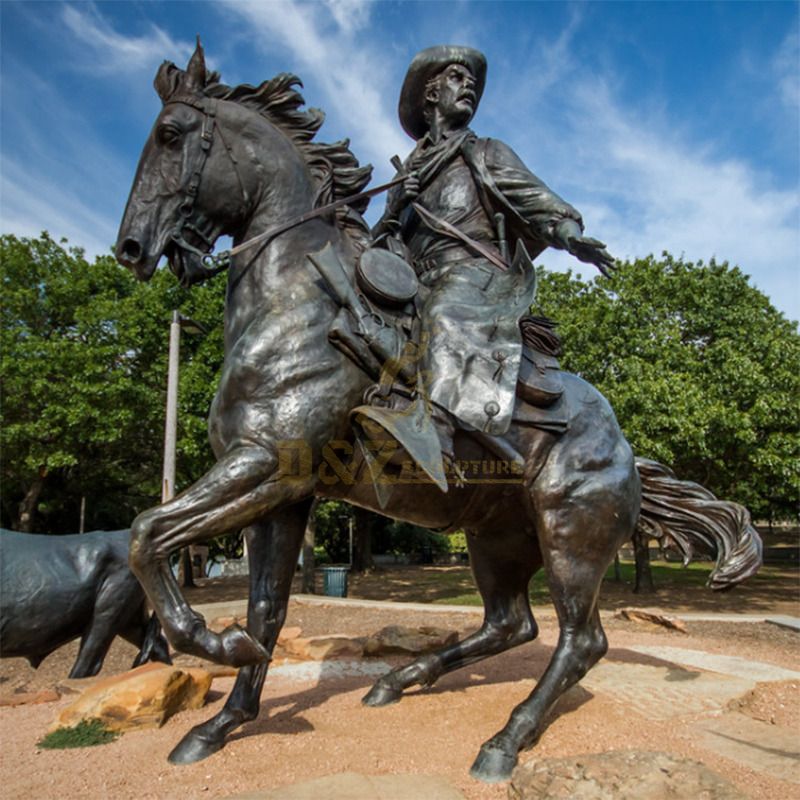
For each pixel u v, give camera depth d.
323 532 26.69
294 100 3.15
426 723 3.01
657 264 14.09
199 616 2.36
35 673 5.88
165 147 2.84
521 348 2.83
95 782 2.40
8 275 13.61
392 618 8.19
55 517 20.84
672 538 3.37
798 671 4.45
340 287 2.76
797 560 27.83
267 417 2.54
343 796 2.18
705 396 11.03
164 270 13.17
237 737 2.80
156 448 14.91
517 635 3.60
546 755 2.60
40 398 11.99
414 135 3.86
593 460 3.03
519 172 3.19
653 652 4.89
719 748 2.74
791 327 14.28
